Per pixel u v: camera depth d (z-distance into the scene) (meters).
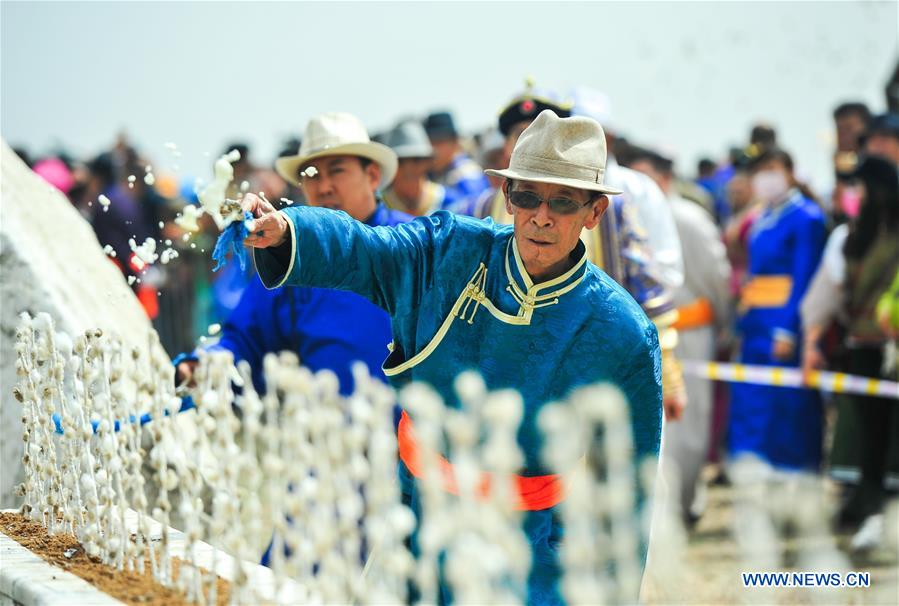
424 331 10.04
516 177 9.52
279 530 8.48
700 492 23.22
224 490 8.91
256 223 9.11
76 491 10.84
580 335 9.87
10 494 13.66
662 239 17.38
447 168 29.56
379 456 7.95
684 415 22.97
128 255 31.59
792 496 24.22
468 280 9.96
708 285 23.23
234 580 8.82
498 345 9.91
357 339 13.41
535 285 9.77
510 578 9.24
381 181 15.26
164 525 9.66
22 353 11.40
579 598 7.01
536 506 9.91
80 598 9.12
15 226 13.92
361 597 8.52
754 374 24.20
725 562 19.81
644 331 10.00
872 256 22.39
